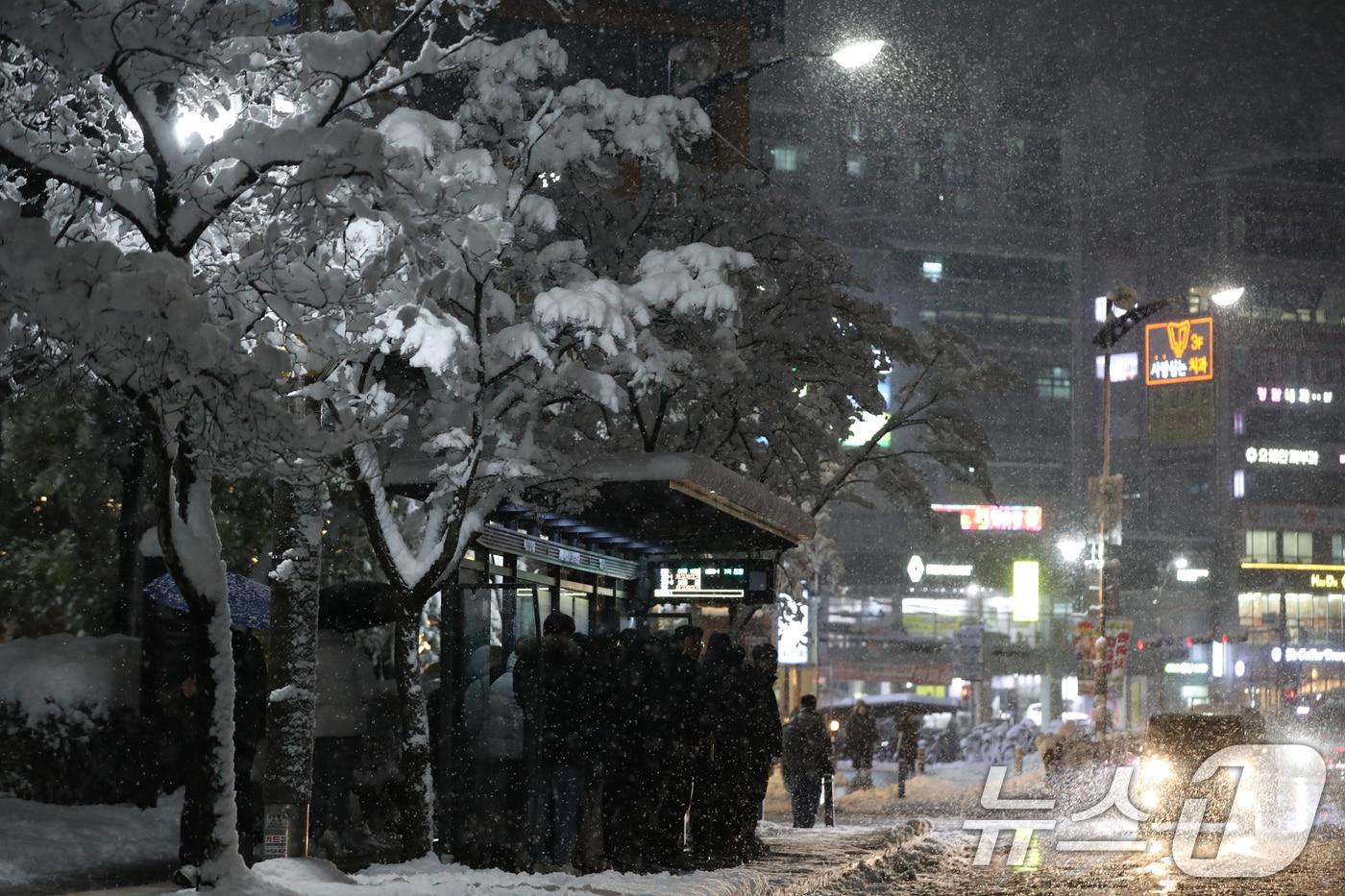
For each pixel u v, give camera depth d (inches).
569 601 796.0
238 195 436.1
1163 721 1236.5
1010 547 4936.0
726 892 582.9
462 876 543.2
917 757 2183.8
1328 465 5339.6
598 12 1836.9
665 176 645.3
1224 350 5339.6
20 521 890.7
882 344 1024.2
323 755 689.0
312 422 426.0
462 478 584.7
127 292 381.7
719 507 693.3
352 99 465.1
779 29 2107.5
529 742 606.5
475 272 567.8
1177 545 5167.3
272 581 502.9
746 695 750.5
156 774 688.4
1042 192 5467.5
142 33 421.1
